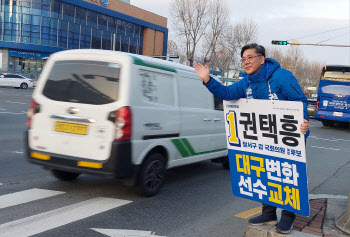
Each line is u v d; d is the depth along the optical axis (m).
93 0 47.88
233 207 4.74
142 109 4.45
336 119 19.19
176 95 5.24
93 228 3.70
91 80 4.43
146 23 56.69
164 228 3.83
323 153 10.45
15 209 4.12
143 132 4.46
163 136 4.91
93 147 4.24
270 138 3.27
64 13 45.09
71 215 4.04
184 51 46.78
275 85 3.21
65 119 4.43
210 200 5.00
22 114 14.21
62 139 4.44
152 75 4.73
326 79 19.36
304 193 3.11
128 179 4.43
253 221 3.51
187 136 5.48
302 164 3.08
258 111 3.31
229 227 3.98
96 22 49.31
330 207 4.16
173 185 5.70
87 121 4.28
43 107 4.61
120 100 4.21
